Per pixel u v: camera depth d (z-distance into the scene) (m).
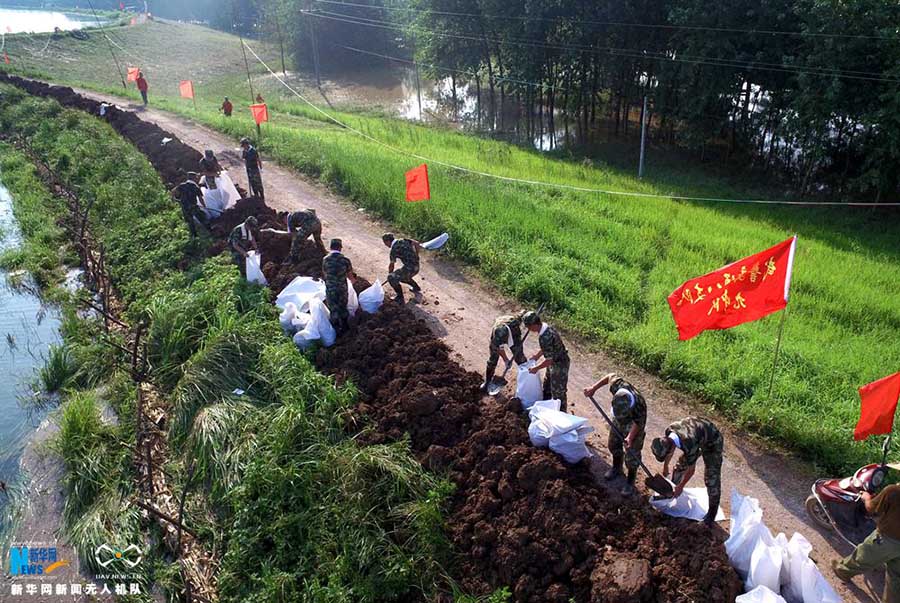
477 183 19.02
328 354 10.24
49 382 11.33
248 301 11.84
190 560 7.67
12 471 9.35
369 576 6.95
